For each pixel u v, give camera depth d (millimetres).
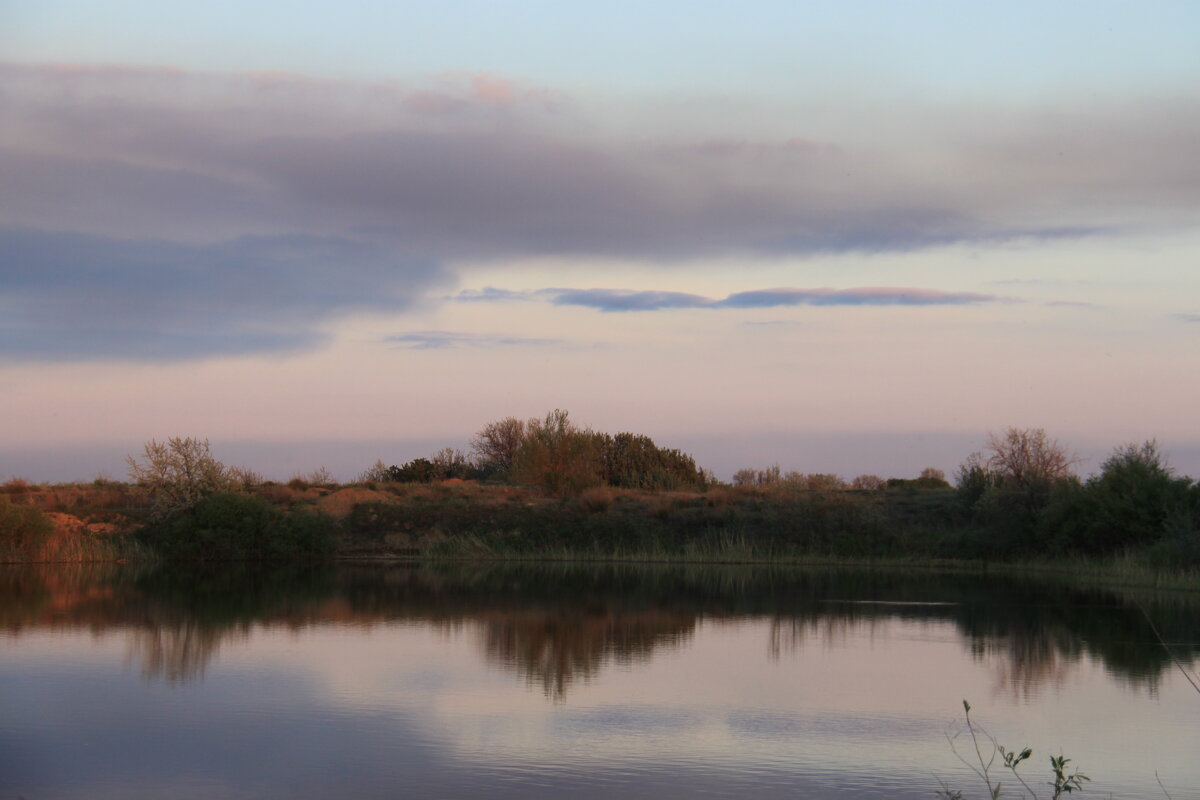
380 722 14094
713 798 10930
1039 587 33719
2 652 19469
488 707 15117
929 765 12336
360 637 21703
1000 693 16531
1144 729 14195
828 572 39406
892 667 18750
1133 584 33938
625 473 63125
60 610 25953
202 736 13273
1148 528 38469
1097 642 21812
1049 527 41750
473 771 11812
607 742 13188
